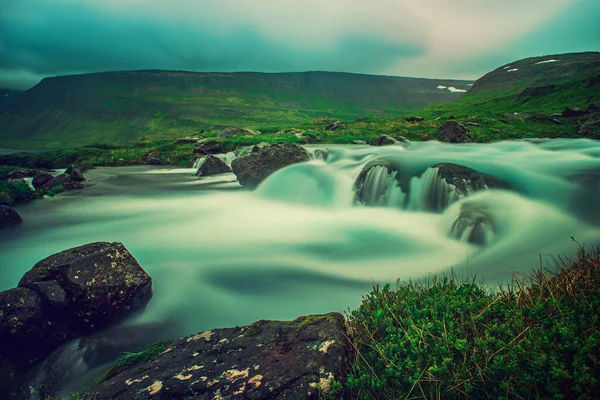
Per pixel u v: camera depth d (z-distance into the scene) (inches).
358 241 456.1
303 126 2345.0
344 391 145.2
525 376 123.2
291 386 144.1
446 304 173.3
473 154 884.6
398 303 186.7
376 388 139.6
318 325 177.6
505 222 426.9
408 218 547.2
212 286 337.1
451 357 141.9
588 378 117.3
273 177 804.0
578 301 164.7
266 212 645.9
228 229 538.3
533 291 185.0
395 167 629.0
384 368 147.8
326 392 142.5
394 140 1249.4
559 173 585.3
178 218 615.8
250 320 281.1
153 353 200.5
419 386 131.8
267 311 293.6
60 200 774.5
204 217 620.4
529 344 137.6
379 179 633.6
